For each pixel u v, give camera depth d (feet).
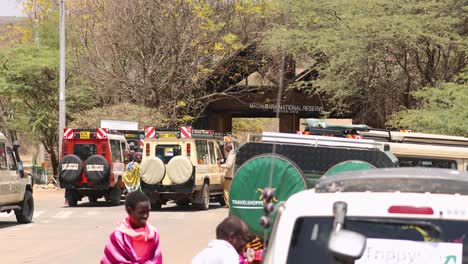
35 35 174.81
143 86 160.86
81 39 164.14
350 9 111.34
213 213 93.56
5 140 77.20
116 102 162.71
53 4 183.11
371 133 53.21
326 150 40.45
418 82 112.47
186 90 163.22
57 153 174.50
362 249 14.40
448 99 92.43
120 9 160.35
